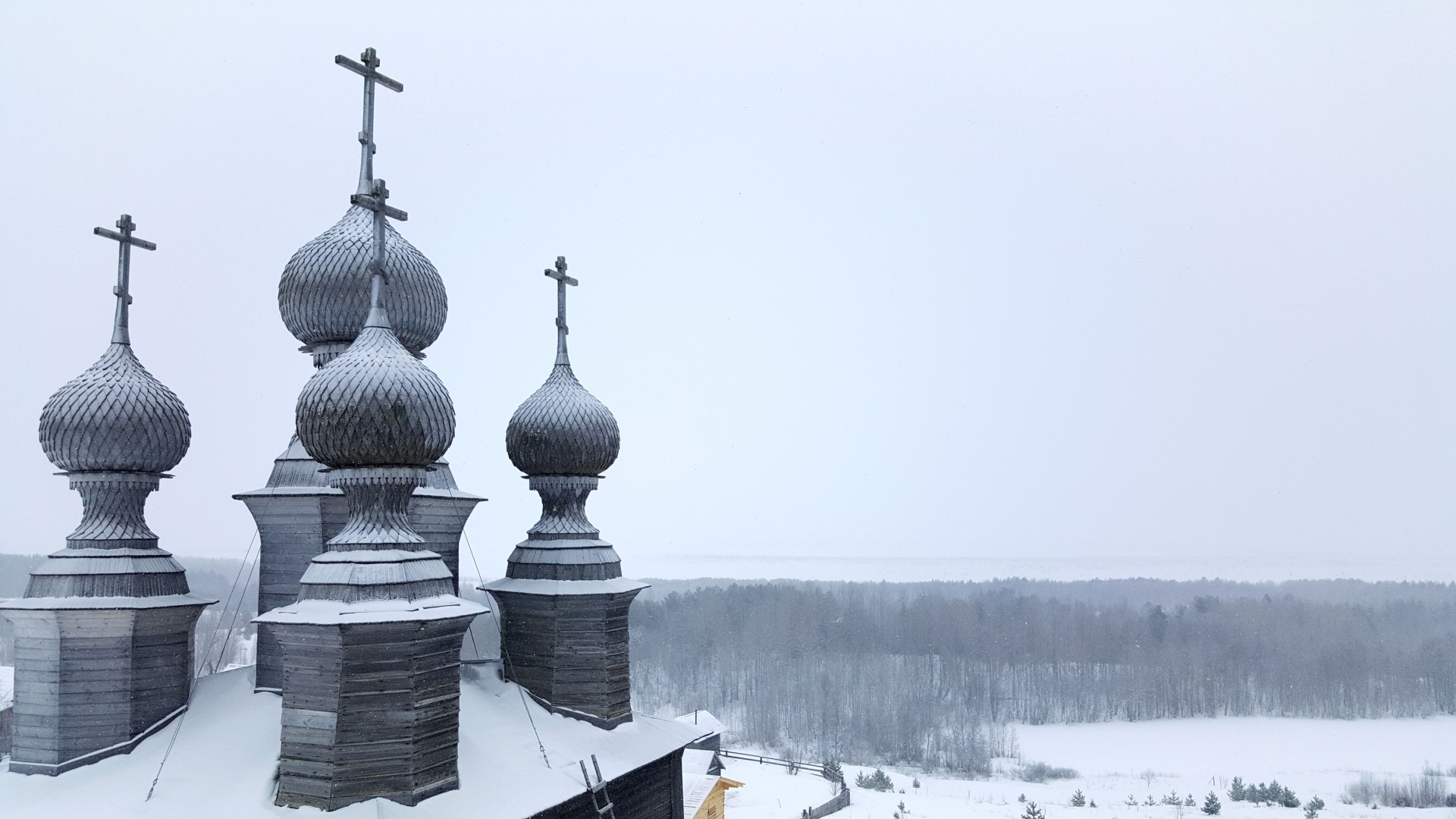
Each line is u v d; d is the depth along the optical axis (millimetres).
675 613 161875
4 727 41719
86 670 23484
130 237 26281
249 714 24328
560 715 28859
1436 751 102438
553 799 23906
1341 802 79562
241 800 21047
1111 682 128375
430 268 30156
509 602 30094
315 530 26328
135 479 25219
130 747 23531
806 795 66188
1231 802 78062
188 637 25469
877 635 144875
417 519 27922
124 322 26031
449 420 23500
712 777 44781
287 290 28688
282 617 20938
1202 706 123500
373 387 22281
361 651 20953
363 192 28109
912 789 78188
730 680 123125
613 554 31188
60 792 22250
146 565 24562
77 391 24719
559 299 32781
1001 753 99875
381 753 21000
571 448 30766
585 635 29391
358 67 27797
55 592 23594
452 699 22547
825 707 105062
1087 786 84875
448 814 21406
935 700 116500
